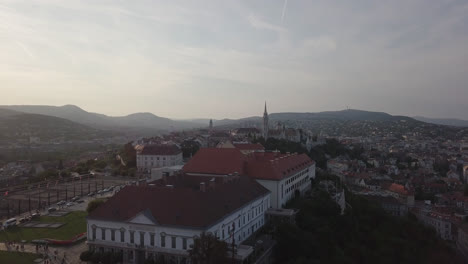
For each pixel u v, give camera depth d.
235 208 116.00
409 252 149.75
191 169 172.12
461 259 169.12
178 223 100.50
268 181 160.50
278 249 118.94
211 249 86.25
